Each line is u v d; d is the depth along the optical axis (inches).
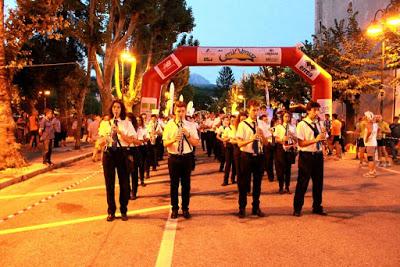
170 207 348.2
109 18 1040.8
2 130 577.6
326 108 757.3
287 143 405.1
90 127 735.7
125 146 300.5
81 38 967.0
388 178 511.2
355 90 944.9
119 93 1316.4
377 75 997.2
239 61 753.0
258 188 312.3
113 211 302.7
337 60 1006.4
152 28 1355.8
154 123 591.8
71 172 590.9
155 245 242.2
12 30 582.2
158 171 590.6
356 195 397.1
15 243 250.5
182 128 304.0
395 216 310.2
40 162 661.9
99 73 1026.1
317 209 317.4
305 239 251.1
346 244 240.8
